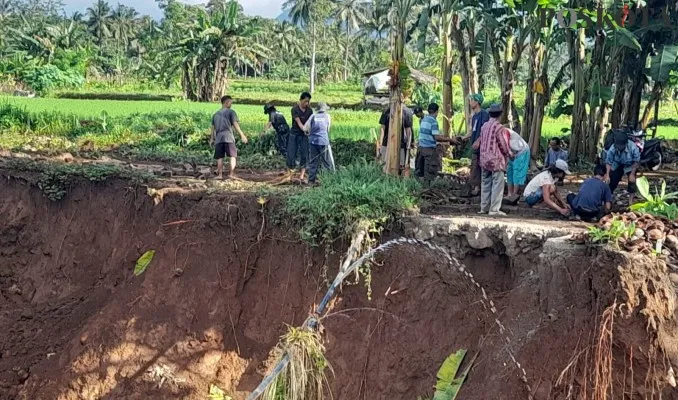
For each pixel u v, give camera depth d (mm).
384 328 9273
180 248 10945
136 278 11047
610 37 16250
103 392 10070
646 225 7711
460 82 19562
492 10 17078
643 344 6672
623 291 6738
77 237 12648
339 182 10750
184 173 14234
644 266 6785
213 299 10422
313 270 10016
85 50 60031
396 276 9438
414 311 9180
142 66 64000
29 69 49969
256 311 10297
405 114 12680
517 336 7801
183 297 10539
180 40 49844
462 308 8891
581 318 7156
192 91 49062
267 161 17234
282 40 76438
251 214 10617
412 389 8812
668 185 13875
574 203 9906
